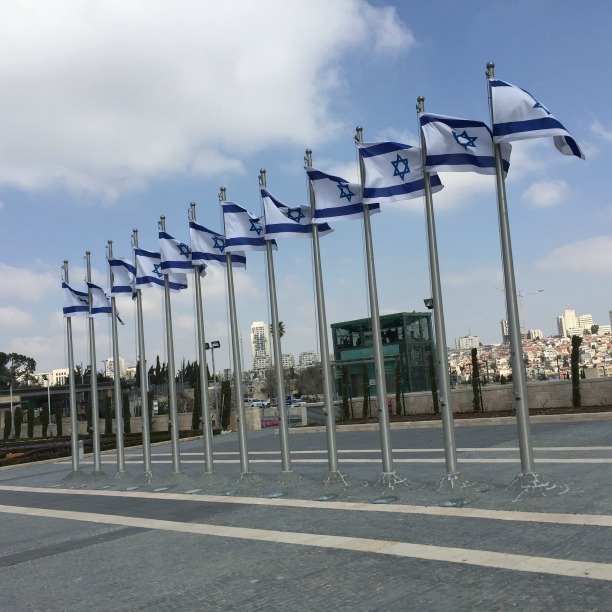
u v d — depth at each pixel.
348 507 11.98
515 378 11.70
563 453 16.05
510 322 11.77
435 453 18.95
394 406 35.94
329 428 14.60
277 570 8.26
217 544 10.12
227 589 7.67
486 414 29.52
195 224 17.30
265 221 15.20
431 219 12.67
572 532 8.56
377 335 13.60
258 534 10.50
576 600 6.12
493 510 10.45
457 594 6.63
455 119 12.29
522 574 7.05
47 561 10.23
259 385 122.00
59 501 17.25
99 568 9.40
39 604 7.88
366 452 21.06
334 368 42.22
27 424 63.44
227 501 14.17
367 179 13.12
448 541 8.77
